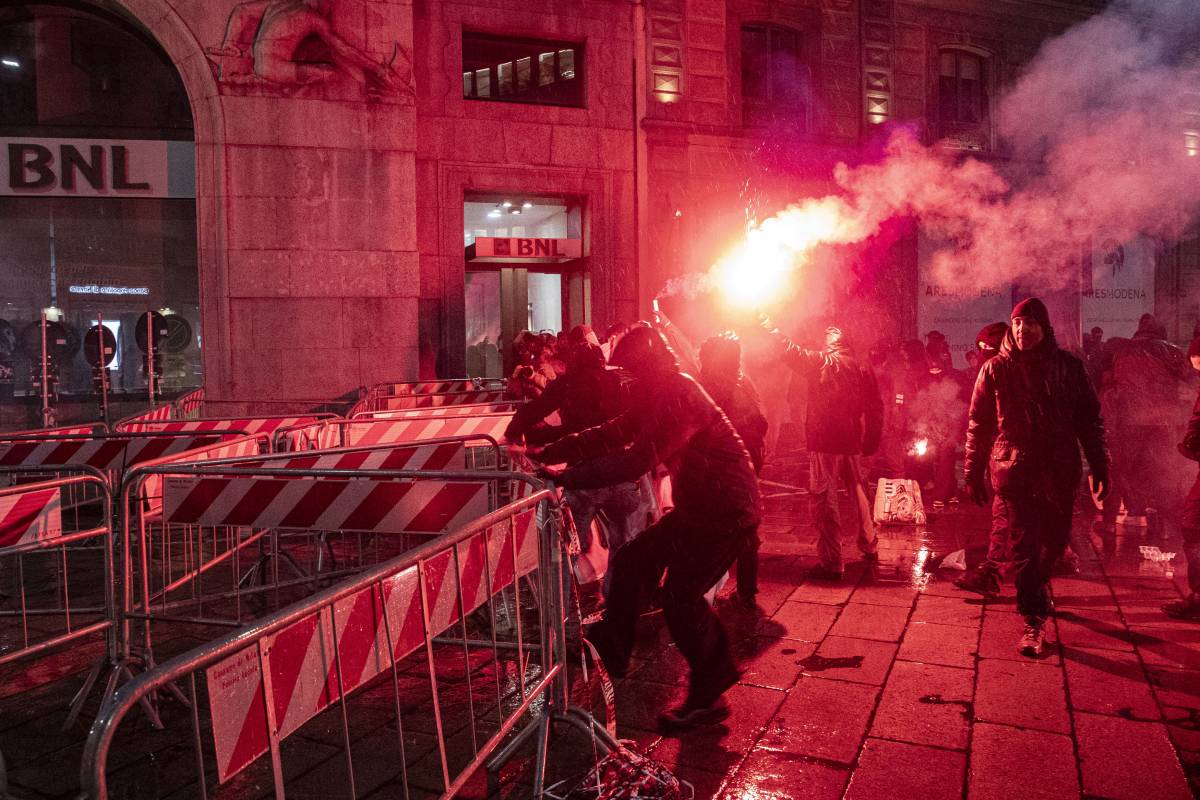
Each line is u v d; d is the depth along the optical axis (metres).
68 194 13.50
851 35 17.03
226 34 12.35
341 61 12.82
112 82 13.77
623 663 3.35
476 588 2.87
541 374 6.18
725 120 15.88
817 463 5.77
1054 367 4.32
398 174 13.16
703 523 3.38
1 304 14.20
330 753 3.37
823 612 5.07
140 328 12.28
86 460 6.42
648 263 15.32
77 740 3.55
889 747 3.31
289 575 6.02
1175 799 2.88
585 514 4.65
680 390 3.28
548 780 3.09
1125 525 7.38
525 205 15.61
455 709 3.78
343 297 12.95
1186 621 4.77
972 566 6.04
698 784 3.05
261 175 12.57
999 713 3.60
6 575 6.41
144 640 3.87
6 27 13.40
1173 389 7.00
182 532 4.93
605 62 15.01
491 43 14.54
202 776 1.61
